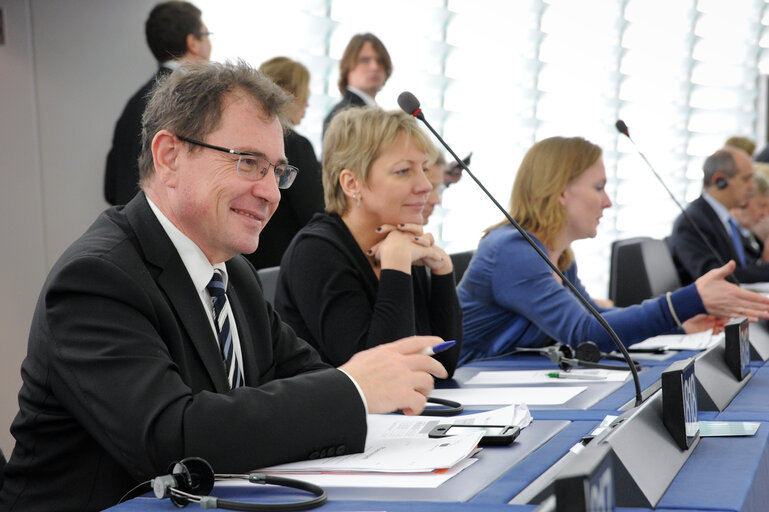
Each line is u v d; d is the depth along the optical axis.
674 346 2.27
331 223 2.00
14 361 3.14
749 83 6.80
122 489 1.19
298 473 1.06
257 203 1.28
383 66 3.49
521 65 4.77
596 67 5.30
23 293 3.16
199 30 3.03
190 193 1.26
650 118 5.88
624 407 1.44
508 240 2.35
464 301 2.42
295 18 3.66
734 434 1.20
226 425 1.07
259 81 1.29
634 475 0.91
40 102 3.17
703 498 0.92
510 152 4.76
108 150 3.33
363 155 1.95
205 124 1.24
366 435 1.14
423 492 0.96
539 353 2.28
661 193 6.06
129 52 3.37
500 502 0.91
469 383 1.78
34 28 3.14
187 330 1.24
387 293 1.85
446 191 4.40
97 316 1.14
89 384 1.11
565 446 1.16
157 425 1.07
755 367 1.89
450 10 4.27
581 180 2.39
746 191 4.43
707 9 6.09
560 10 4.93
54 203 3.22
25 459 1.19
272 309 1.57
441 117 4.33
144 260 1.24
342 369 1.20
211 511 0.92
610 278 3.55
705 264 4.22
